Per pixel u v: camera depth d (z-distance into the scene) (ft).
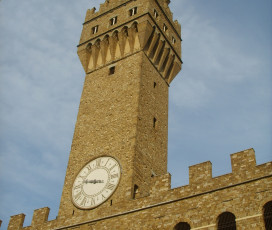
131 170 145.38
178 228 123.85
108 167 152.15
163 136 176.35
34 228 151.43
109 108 172.86
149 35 187.93
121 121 164.25
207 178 126.31
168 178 134.10
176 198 127.65
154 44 191.42
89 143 165.99
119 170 148.15
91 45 201.57
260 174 117.70
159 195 131.95
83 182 153.79
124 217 133.49
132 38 189.47
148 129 166.40
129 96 170.71
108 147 158.81
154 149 164.96
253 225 110.01
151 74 185.37
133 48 187.93
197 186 126.52
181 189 128.88
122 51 190.08
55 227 146.10
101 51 196.44
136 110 163.53
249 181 117.80
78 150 166.61
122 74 181.57
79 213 144.87
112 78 183.62
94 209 142.61
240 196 116.88
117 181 145.38
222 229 118.01
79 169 159.43
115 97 175.01
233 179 121.19
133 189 141.69
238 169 122.31
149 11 192.54
